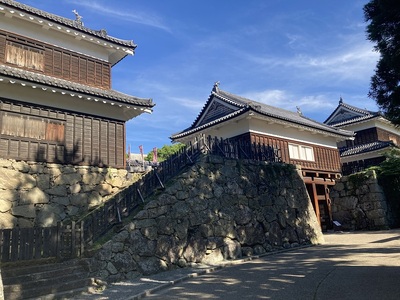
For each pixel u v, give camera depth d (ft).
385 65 22.75
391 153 69.82
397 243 39.40
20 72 34.12
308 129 65.26
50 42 41.19
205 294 20.67
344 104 98.37
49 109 37.40
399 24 21.84
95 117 41.45
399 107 22.77
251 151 44.96
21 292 19.79
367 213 63.62
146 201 31.83
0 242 21.48
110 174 41.27
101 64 45.88
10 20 38.04
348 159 84.48
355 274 23.40
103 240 27.14
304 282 22.07
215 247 33.71
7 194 32.37
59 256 24.35
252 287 21.70
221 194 36.78
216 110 67.62
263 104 78.48
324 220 68.95
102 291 22.33
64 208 36.17
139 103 42.11
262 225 39.63
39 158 35.55
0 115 33.55
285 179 46.39
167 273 27.73
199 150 39.09
